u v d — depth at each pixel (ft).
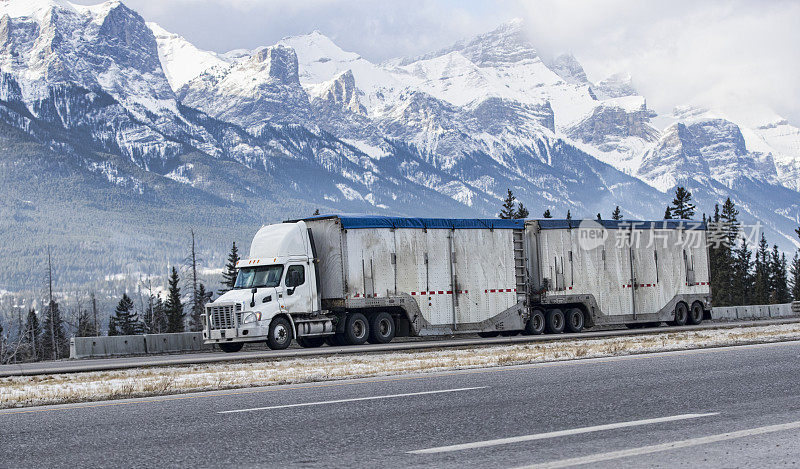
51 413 53.31
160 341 160.56
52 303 485.97
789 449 35.81
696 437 38.83
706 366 69.87
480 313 159.53
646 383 59.36
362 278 146.92
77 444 41.22
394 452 37.17
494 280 162.09
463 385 61.26
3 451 39.88
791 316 260.01
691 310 188.65
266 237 147.64
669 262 185.47
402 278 151.12
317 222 149.79
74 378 86.84
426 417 46.52
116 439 42.37
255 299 139.33
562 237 169.48
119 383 73.82
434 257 155.33
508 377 66.18
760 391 53.83
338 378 72.33
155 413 51.39
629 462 33.86
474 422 44.50
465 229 159.63
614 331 157.79
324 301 147.84
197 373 86.48
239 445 39.78
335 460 35.86
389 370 77.36
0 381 87.04
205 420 47.67
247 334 137.90
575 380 62.44
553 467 33.14
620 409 47.70
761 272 554.05
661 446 36.73
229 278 406.41
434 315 153.99
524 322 164.96
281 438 41.24
